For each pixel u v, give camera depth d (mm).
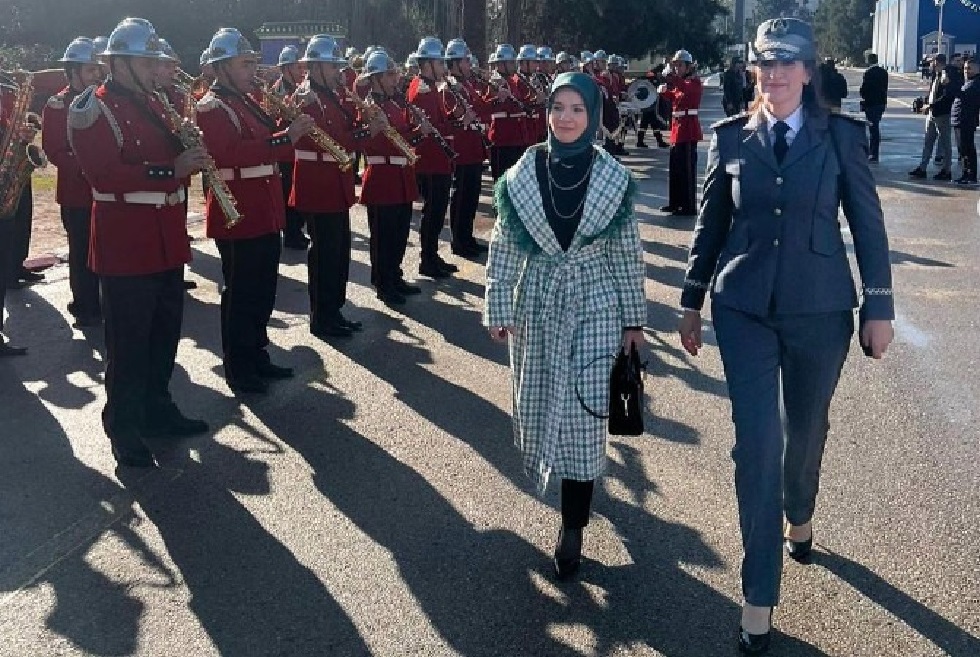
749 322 3691
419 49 9578
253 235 6297
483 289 9172
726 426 5781
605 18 38594
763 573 3572
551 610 3916
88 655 3641
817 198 3570
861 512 4656
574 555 4125
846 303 3635
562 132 3938
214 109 6090
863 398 6188
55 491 4996
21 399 6320
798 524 4168
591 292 4012
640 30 39344
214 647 3688
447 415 5992
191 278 9555
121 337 5230
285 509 4781
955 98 15781
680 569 4203
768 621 3594
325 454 5426
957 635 3709
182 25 34094
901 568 4168
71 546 4438
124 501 4883
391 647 3678
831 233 3617
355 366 6938
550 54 14656
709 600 3973
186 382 6629
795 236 3588
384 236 8523
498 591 4051
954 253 10555
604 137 19172
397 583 4117
